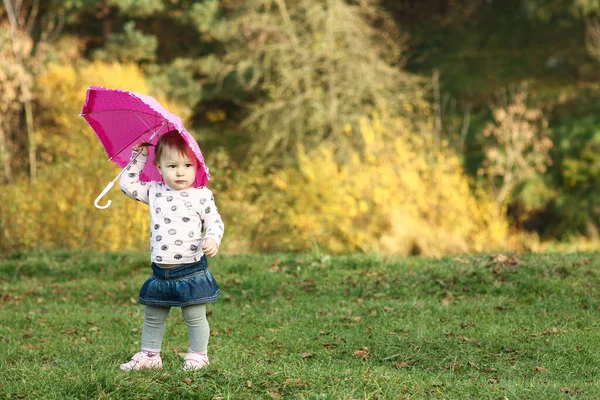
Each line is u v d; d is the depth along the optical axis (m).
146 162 5.22
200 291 5.11
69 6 24.27
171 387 4.70
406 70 29.30
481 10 31.83
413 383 5.08
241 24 25.11
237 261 10.83
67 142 16.75
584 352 6.34
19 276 11.12
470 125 24.67
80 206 13.50
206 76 27.39
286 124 23.19
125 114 5.16
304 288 9.43
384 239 16.31
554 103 25.22
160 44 27.52
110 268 11.15
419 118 23.91
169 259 5.05
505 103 24.92
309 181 18.08
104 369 5.09
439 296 8.75
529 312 7.75
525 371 5.89
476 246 16.81
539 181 22.30
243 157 25.00
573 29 29.03
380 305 8.20
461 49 29.89
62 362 5.73
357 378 5.01
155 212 5.09
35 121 21.69
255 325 7.62
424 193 17.25
